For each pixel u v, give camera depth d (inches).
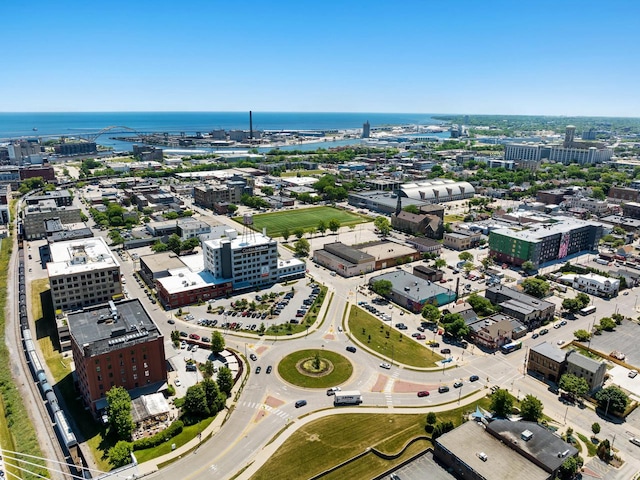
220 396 6181.1
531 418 5856.3
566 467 4837.6
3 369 7071.9
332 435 5679.1
